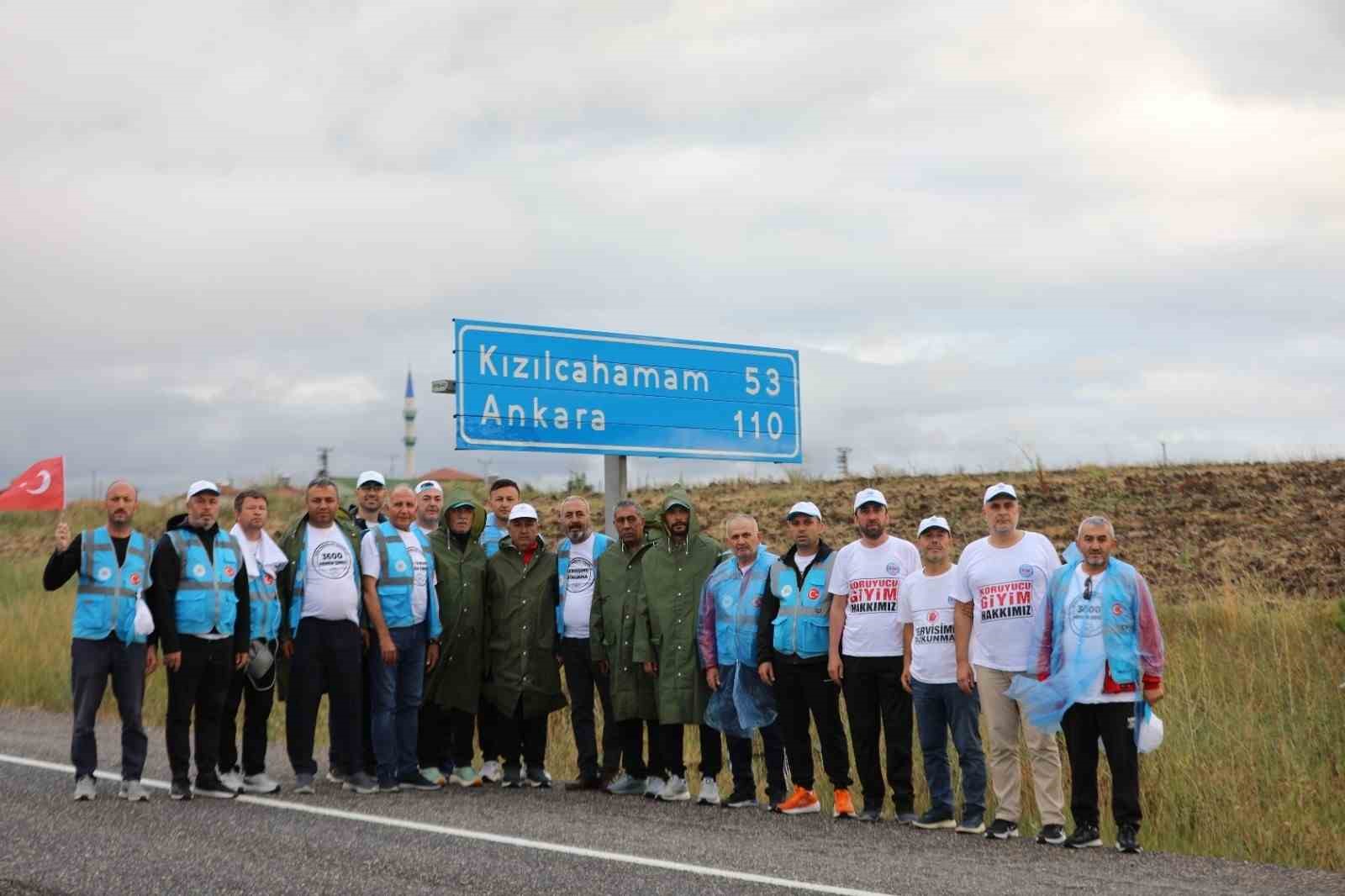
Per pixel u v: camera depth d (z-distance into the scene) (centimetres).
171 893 602
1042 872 678
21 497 1062
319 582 934
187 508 905
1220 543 2133
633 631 976
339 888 611
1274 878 673
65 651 1619
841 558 907
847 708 898
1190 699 1135
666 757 961
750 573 943
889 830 835
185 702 871
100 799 848
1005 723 822
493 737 1049
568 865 665
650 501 2638
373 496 1058
